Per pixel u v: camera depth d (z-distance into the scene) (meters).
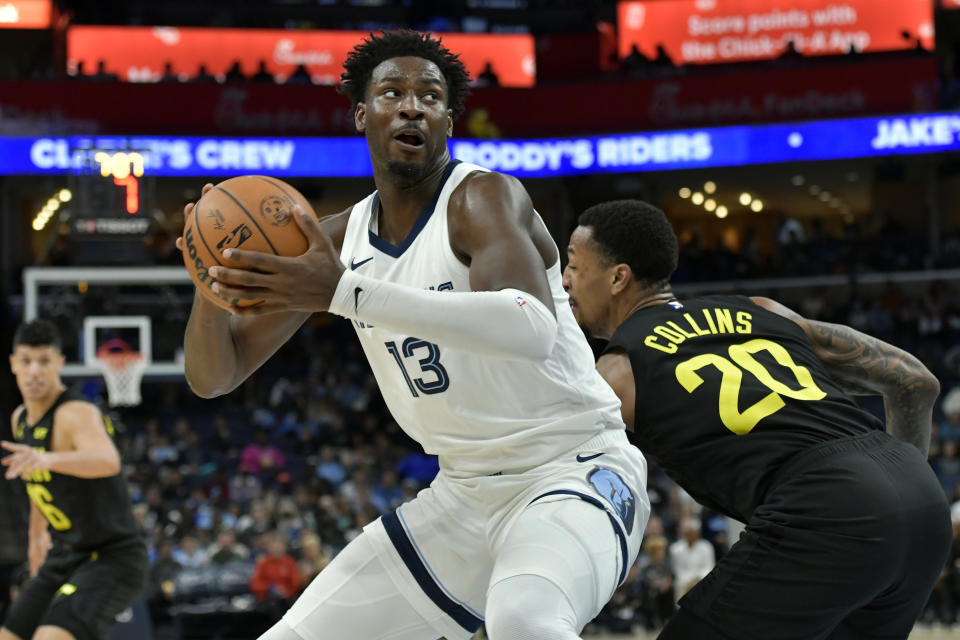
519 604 2.47
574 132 19.69
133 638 7.43
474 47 21.91
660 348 2.99
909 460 2.79
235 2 23.86
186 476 15.36
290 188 2.54
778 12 22.30
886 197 22.14
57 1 22.16
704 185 22.08
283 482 15.17
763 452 2.77
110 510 4.74
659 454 2.96
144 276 11.12
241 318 3.05
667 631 2.81
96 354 11.46
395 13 24.36
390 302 2.37
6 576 13.05
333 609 3.01
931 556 2.72
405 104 2.71
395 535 3.03
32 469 4.46
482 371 2.76
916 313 19.42
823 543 2.61
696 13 22.62
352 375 19.70
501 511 2.83
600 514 2.68
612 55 22.45
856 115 19.06
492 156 19.42
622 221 3.18
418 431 3.01
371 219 2.93
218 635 10.84
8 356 19.17
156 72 21.56
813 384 2.91
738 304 3.17
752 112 19.33
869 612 2.80
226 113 18.86
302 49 21.95
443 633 3.07
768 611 2.66
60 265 19.42
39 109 18.34
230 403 19.06
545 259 2.78
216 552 11.91
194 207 2.55
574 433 2.82
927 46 21.69
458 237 2.68
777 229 22.84
